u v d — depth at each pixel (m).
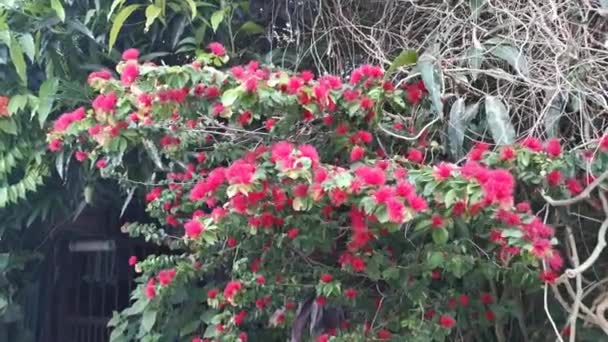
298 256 1.60
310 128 1.46
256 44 2.03
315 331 1.67
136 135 1.42
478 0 1.60
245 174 1.18
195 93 1.30
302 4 1.94
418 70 1.49
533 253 1.16
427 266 1.39
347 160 1.46
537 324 1.70
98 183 2.07
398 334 1.51
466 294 1.58
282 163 1.12
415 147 1.52
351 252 1.41
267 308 1.66
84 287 2.77
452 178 1.10
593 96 1.44
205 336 1.80
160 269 1.72
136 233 1.79
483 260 1.41
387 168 1.31
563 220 1.50
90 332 2.73
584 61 1.42
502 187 1.06
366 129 1.46
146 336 1.89
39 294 2.53
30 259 2.35
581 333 1.62
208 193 1.31
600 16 1.53
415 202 1.08
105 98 1.30
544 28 1.46
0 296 2.31
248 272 1.61
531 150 1.32
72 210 2.19
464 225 1.31
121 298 2.72
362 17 1.86
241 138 1.58
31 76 2.00
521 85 1.54
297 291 1.60
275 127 1.41
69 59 1.92
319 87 1.27
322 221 1.39
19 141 1.93
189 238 1.37
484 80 1.63
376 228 1.29
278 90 1.27
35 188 1.97
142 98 1.26
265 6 2.02
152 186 1.85
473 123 1.61
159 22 1.93
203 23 1.91
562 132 1.55
